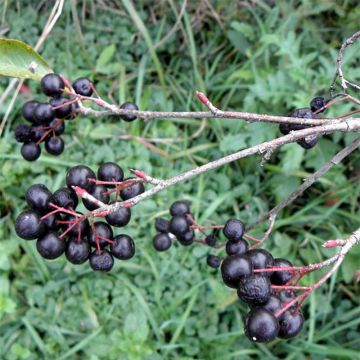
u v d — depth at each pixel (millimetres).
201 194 357
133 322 315
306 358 332
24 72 210
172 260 338
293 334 151
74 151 362
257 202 357
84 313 330
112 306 331
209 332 328
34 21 384
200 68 399
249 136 355
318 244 349
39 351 325
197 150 370
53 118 200
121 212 173
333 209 346
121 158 362
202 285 339
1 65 208
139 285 338
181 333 332
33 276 338
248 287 143
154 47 382
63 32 385
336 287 343
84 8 382
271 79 354
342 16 375
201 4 386
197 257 340
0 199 347
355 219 346
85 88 202
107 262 174
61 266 336
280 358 333
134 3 396
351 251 334
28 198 166
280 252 342
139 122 376
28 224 160
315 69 381
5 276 325
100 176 181
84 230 172
